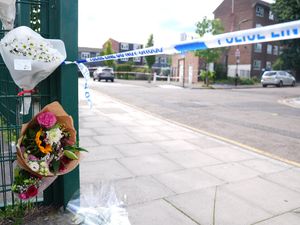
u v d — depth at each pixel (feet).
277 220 9.64
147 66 136.56
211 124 27.04
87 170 13.30
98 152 16.16
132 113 30.73
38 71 7.69
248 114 33.60
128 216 9.39
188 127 24.98
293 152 18.38
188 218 9.48
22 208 8.87
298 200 11.21
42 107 8.82
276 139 21.81
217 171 14.08
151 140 19.56
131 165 14.29
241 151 17.99
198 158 16.07
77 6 8.58
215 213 9.91
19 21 9.11
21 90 8.91
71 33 8.59
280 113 35.12
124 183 12.04
